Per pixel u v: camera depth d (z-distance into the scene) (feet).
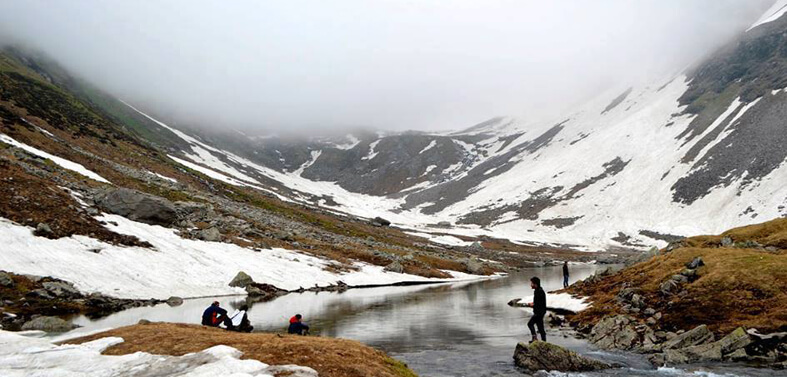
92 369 51.16
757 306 85.25
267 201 459.32
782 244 119.96
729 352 74.95
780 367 68.28
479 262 364.38
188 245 202.90
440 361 76.79
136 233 192.44
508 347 87.86
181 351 57.82
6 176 182.39
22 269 128.26
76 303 122.52
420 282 256.52
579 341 92.48
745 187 563.89
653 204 645.10
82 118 431.43
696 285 98.78
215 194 390.42
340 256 279.90
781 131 613.93
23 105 357.00
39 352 58.34
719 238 142.10
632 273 132.57
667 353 75.66
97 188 224.94
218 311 84.79
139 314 118.93
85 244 161.68
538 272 349.82
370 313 132.98
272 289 188.03
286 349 57.77
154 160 425.28
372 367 55.93
